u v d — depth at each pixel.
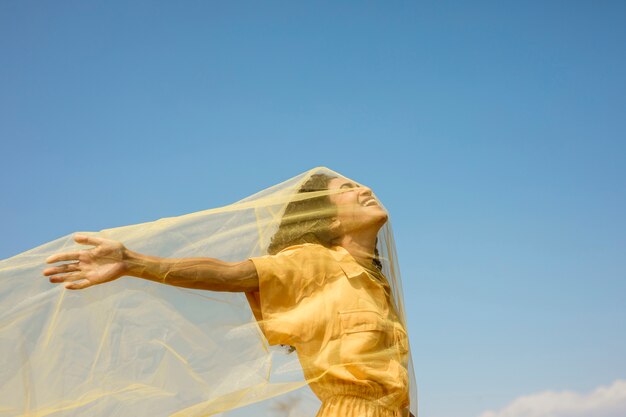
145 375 3.64
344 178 4.37
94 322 3.71
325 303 3.81
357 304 3.85
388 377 3.74
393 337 3.94
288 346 3.80
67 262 3.73
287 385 3.69
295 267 3.84
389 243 4.44
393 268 4.40
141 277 3.67
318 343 3.75
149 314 3.74
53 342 3.65
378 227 4.22
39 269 3.76
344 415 3.65
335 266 3.93
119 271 3.64
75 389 3.60
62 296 3.72
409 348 4.18
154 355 3.68
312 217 4.16
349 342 3.76
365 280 3.99
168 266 3.68
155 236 3.92
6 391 3.56
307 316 3.76
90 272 3.63
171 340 3.71
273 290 3.78
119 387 3.62
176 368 3.67
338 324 3.79
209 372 3.68
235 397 3.64
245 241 4.02
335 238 4.16
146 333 3.71
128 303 3.75
